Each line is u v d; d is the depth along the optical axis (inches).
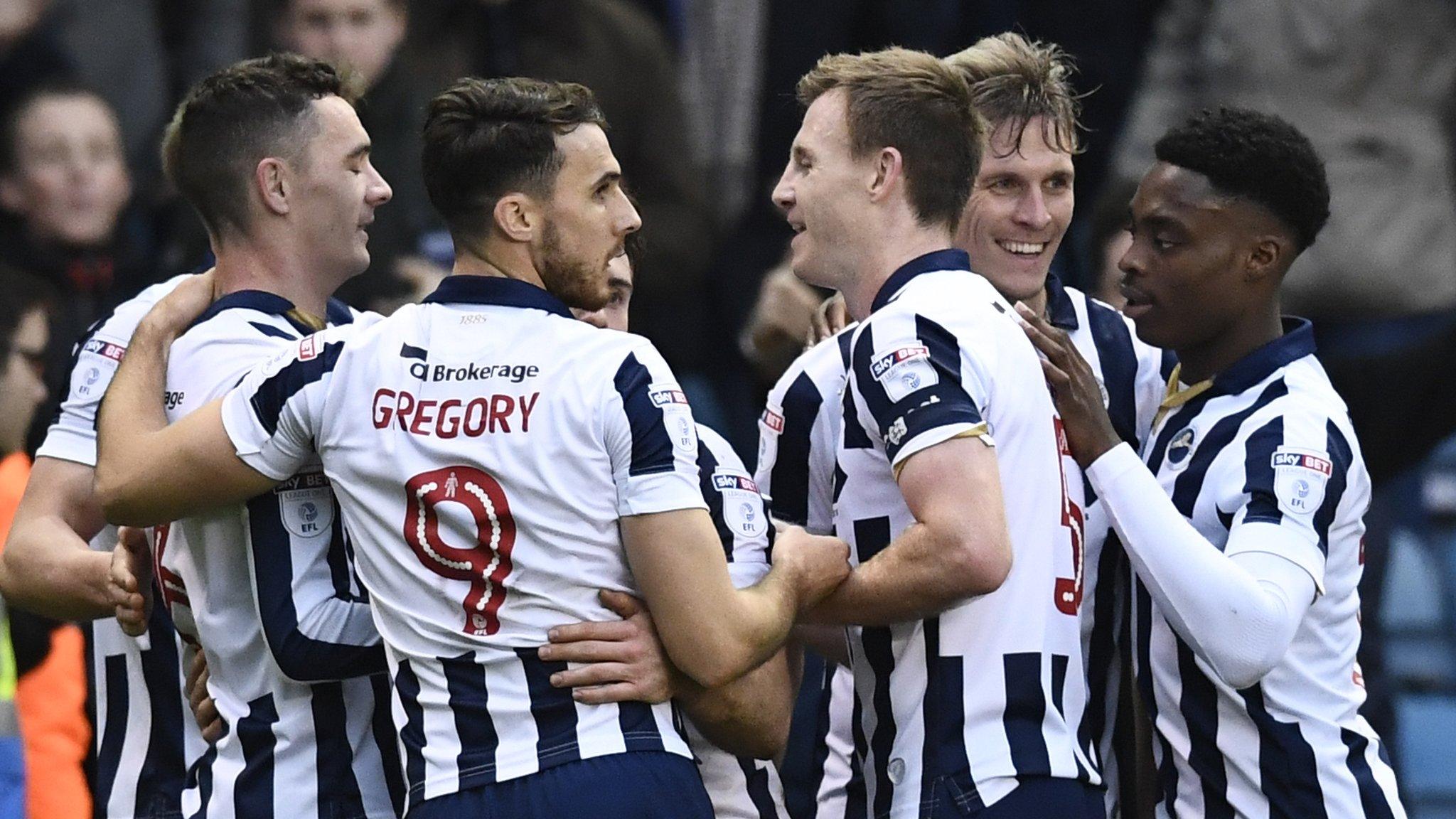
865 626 503.2
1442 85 906.7
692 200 912.3
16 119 858.8
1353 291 887.7
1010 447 497.4
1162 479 538.0
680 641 457.4
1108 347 575.5
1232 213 527.8
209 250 813.9
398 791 502.9
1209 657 493.7
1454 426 850.8
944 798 487.8
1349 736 530.3
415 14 862.5
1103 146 970.7
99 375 557.9
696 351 927.0
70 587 530.9
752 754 501.4
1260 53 912.9
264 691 503.2
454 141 473.4
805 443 529.7
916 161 510.0
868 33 960.9
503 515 455.8
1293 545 502.9
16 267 807.7
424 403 461.4
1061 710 503.2
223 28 943.7
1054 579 505.0
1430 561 1008.9
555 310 471.8
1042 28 967.6
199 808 511.5
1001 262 556.1
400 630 466.0
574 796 452.1
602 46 887.1
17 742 599.5
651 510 455.5
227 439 470.3
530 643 457.7
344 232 527.5
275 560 488.7
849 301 524.4
